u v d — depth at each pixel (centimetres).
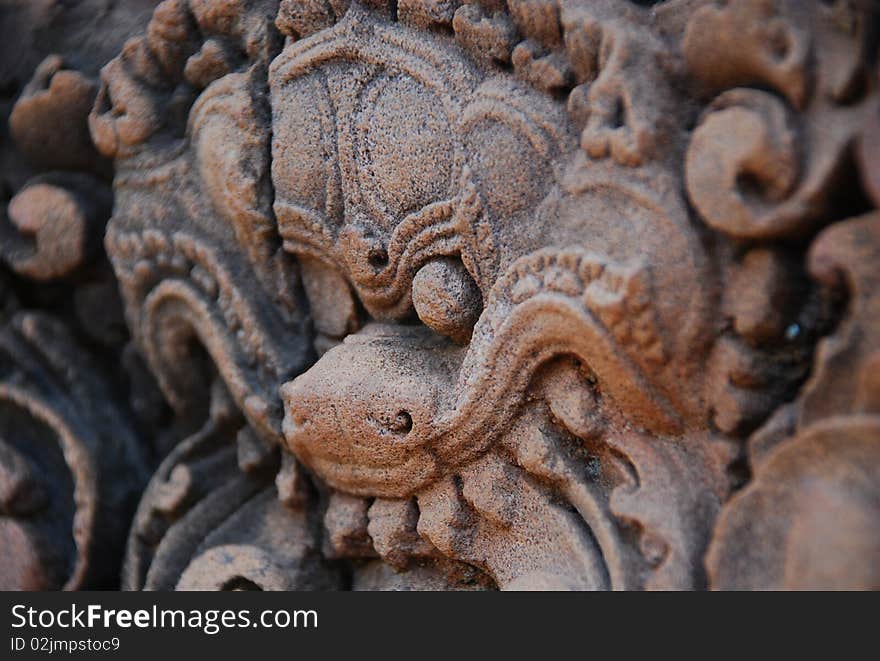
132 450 192
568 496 137
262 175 163
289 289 167
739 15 117
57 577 184
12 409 193
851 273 109
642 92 125
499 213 139
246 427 177
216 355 170
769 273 117
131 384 196
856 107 111
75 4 197
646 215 123
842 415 110
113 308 196
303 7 156
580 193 130
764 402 121
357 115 151
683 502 125
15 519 185
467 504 145
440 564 154
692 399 125
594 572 129
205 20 170
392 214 149
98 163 191
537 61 136
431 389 142
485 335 137
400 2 148
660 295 122
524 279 133
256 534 171
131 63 176
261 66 165
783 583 111
